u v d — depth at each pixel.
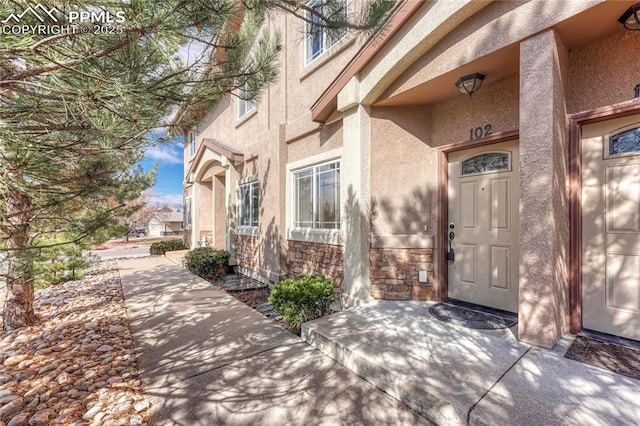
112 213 4.26
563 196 3.42
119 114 2.39
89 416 2.65
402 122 5.29
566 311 3.54
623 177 3.38
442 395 2.52
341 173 5.74
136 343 4.19
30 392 3.04
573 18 3.01
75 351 3.98
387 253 5.26
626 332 3.35
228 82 3.07
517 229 4.38
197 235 14.59
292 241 7.48
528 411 2.30
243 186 10.25
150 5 1.99
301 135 7.14
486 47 3.62
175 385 3.13
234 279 9.29
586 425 2.14
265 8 2.55
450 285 5.15
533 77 3.27
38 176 2.83
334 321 4.29
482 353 3.23
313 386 3.09
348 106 5.37
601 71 3.38
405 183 5.27
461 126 4.85
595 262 3.54
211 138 13.69
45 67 2.00
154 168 5.67
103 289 7.50
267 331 4.60
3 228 2.97
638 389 2.52
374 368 3.08
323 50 6.54
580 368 2.85
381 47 4.64
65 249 5.90
